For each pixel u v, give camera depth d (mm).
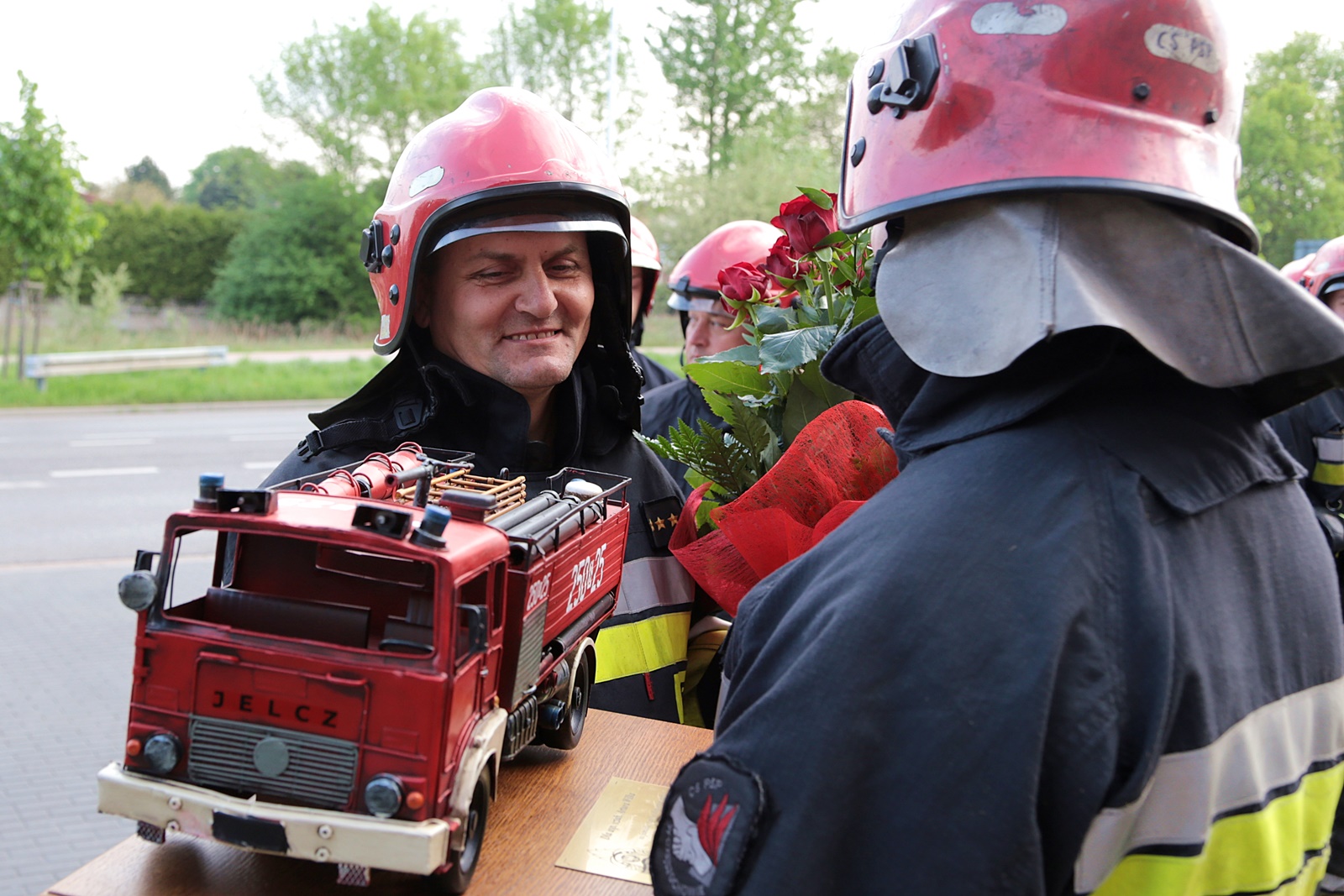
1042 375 949
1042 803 815
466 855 1119
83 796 4039
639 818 1279
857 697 836
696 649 2049
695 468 1649
